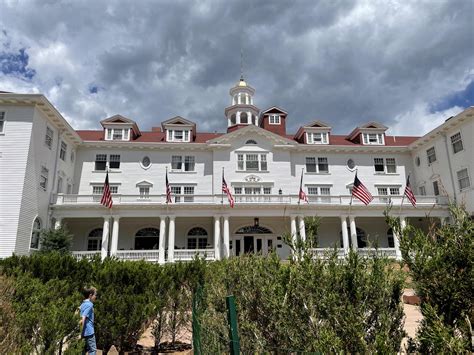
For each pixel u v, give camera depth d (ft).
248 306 18.10
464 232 14.61
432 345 12.20
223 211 103.14
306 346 13.70
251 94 152.46
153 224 112.68
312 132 126.82
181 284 37.47
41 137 88.07
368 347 12.35
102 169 114.42
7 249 75.97
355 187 97.14
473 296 13.53
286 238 17.69
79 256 92.94
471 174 97.76
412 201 97.96
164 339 39.93
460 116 99.14
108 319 30.01
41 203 88.89
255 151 119.14
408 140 137.69
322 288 14.52
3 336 19.92
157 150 118.11
